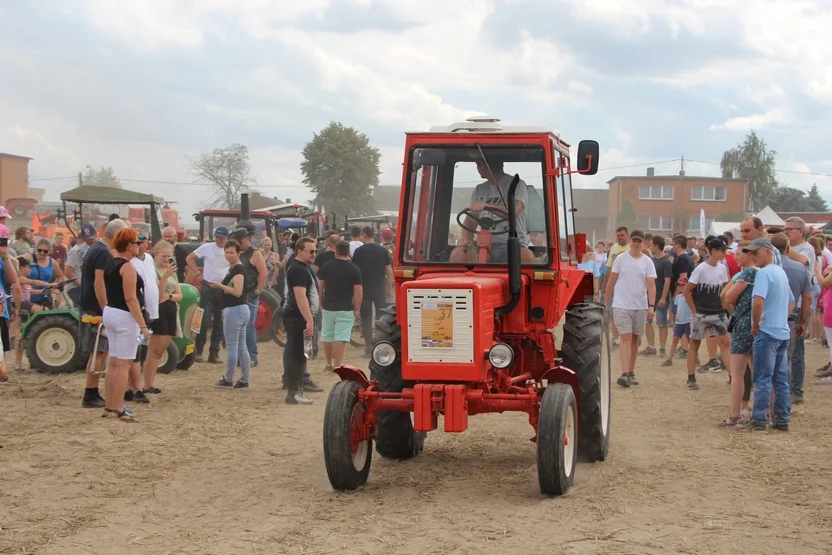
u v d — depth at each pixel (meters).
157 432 8.32
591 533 5.29
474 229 7.02
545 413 6.00
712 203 72.31
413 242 7.13
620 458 7.41
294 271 9.84
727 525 5.46
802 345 9.97
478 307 6.04
